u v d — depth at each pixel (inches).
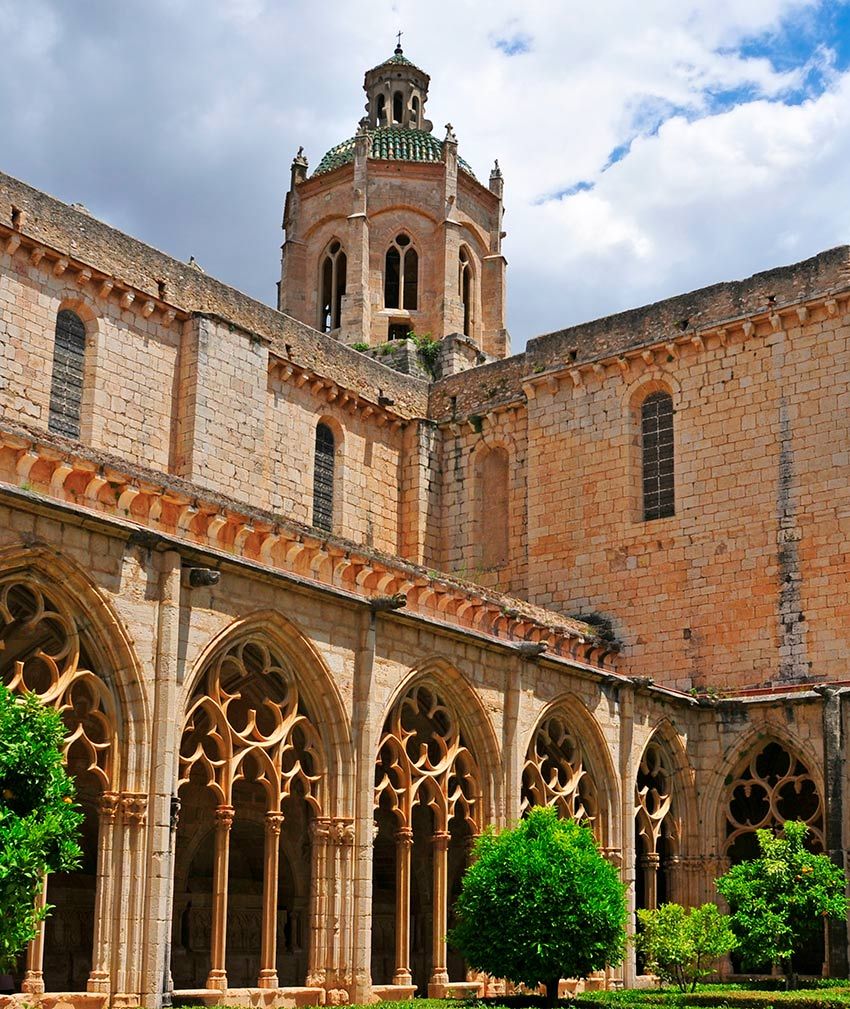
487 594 1533.0
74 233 1491.1
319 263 2375.7
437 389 2023.9
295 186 2412.6
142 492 1113.4
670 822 1587.1
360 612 1187.3
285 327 1764.3
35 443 1023.6
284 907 1469.0
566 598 1800.0
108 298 1526.8
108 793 950.4
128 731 966.4
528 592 1838.1
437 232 2331.4
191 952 1357.0
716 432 1717.5
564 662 1409.9
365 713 1165.7
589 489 1811.0
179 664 1007.6
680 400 1758.1
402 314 2295.8
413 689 1278.3
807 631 1594.5
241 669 1083.9
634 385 1800.0
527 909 1105.4
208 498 1174.3
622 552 1763.0
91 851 1286.9
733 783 1604.3
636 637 1727.4
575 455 1834.4
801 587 1609.3
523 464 1902.1
